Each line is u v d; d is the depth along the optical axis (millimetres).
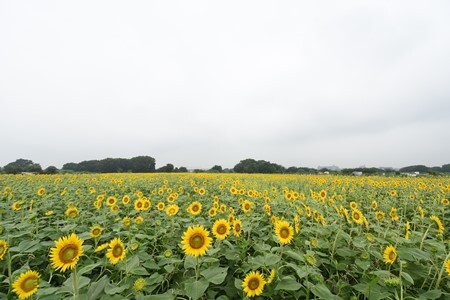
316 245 4027
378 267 3918
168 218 6348
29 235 5312
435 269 3719
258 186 14344
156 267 3602
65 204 8820
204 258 3547
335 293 3432
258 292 2920
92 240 5473
